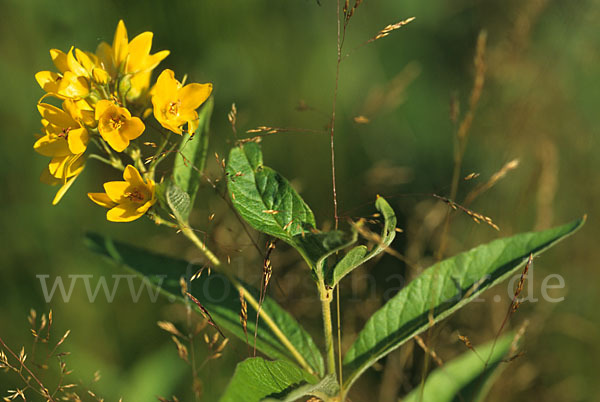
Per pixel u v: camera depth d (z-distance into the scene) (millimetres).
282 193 1853
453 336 3602
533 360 3910
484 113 4805
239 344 3646
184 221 2064
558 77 4730
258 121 4750
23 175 4336
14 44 4402
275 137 4680
